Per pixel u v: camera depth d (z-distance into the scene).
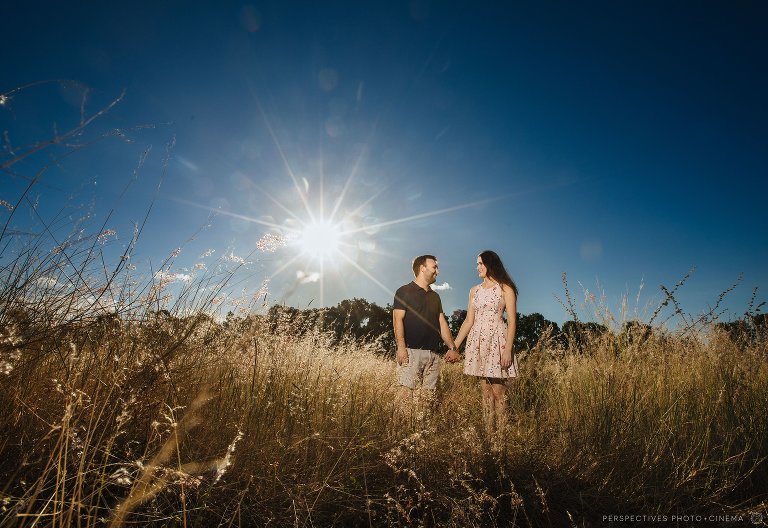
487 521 2.38
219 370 2.69
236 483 2.06
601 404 3.51
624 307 4.10
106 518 1.53
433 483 2.54
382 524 2.19
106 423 1.82
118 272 2.37
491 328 4.25
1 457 1.71
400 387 4.21
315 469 2.38
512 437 3.30
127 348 2.27
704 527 2.48
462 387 5.14
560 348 4.88
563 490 2.77
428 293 4.63
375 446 2.73
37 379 2.01
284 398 2.80
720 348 4.30
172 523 1.73
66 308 2.22
